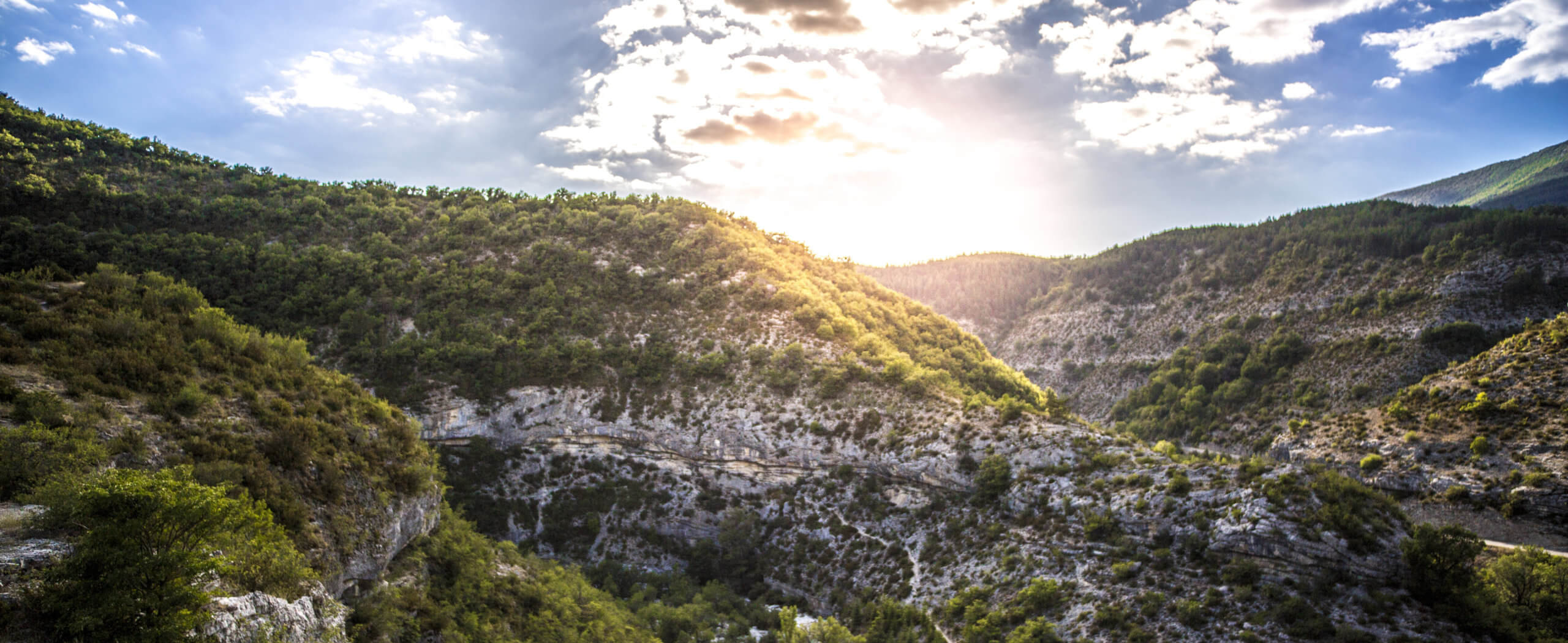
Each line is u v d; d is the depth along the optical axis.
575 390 124.50
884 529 101.62
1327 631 62.03
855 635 83.00
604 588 96.44
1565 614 66.94
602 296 146.12
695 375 128.50
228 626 25.81
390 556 47.66
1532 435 117.69
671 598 95.19
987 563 87.00
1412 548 64.12
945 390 122.44
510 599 59.50
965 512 96.69
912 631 79.31
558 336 133.00
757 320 142.75
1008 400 114.06
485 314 135.38
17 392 34.94
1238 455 184.75
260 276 126.69
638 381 128.12
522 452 118.50
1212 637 65.25
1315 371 198.75
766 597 100.81
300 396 50.66
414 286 137.62
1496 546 100.12
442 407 115.31
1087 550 81.50
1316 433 157.50
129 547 23.67
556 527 111.06
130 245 117.81
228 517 27.12
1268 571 69.81
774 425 117.88
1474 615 60.78
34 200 120.25
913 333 168.12
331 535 41.66
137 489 24.50
